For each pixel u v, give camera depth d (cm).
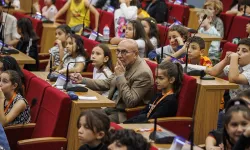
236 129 648
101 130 764
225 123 656
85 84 1079
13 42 1563
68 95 915
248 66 998
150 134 758
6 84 938
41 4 2067
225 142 666
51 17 1898
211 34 1525
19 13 1783
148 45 1323
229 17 1658
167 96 962
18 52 1325
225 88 978
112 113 1045
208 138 739
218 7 1636
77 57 1259
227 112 657
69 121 910
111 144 618
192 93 967
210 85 968
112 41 1432
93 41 1351
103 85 1087
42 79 1014
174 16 1862
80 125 769
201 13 1558
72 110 905
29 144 884
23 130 939
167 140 743
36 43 1445
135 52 1041
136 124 835
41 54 1514
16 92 950
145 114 977
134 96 1026
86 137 765
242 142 599
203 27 1545
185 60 1117
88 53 1355
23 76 1023
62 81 999
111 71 1148
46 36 1638
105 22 1748
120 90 1034
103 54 1139
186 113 970
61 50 1380
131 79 1037
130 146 611
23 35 1445
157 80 970
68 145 907
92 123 759
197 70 1033
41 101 959
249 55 995
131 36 1328
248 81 984
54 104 920
